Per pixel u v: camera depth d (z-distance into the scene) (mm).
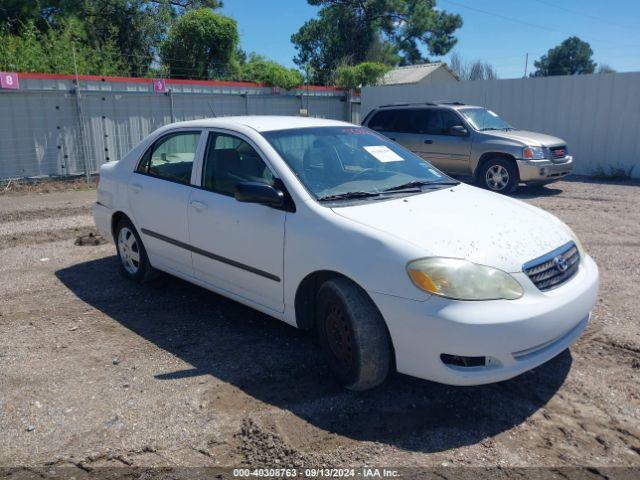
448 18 43125
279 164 4094
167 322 4809
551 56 68562
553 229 3881
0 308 5156
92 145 13492
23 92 12289
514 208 4152
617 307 5043
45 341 4441
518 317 3189
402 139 12617
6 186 12180
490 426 3291
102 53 18953
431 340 3199
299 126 4664
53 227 8445
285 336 4512
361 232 3500
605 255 6777
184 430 3258
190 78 20938
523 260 3395
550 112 14719
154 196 5082
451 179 4824
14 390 3703
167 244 5039
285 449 3076
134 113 14070
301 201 3859
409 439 3168
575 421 3330
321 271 3680
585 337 4410
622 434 3203
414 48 43719
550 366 3967
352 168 4434
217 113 15758
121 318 4898
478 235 3508
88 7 22625
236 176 4398
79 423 3338
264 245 4031
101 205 5945
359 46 39062
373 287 3367
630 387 3682
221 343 4395
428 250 3301
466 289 3180
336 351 3697
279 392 3662
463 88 16109
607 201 10508
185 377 3859
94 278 5977
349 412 3428
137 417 3389
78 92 12852
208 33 20781
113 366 4023
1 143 12227
